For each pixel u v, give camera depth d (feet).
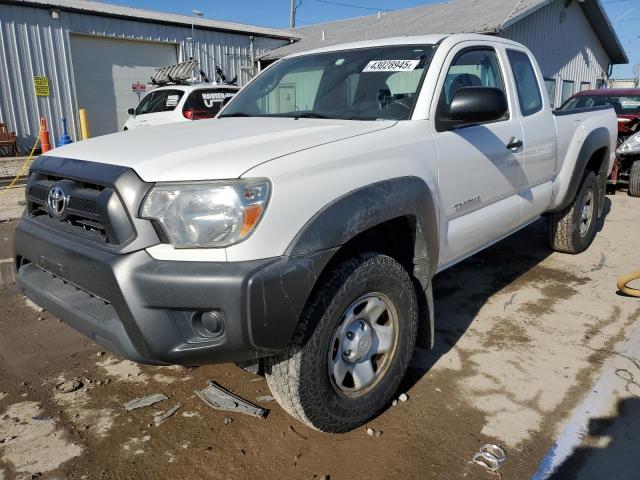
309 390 7.43
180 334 6.70
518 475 7.52
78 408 9.10
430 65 9.89
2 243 18.56
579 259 17.06
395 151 8.52
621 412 8.90
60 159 8.38
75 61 50.85
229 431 8.50
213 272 6.43
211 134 8.68
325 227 7.07
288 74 12.20
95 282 7.01
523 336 11.71
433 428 8.57
